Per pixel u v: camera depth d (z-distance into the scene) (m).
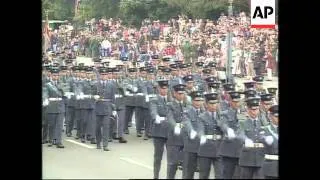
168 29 89.44
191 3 89.81
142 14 92.88
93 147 52.62
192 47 84.38
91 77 57.34
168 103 40.56
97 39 93.44
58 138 52.41
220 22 85.12
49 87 52.69
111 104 55.28
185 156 35.44
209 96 36.28
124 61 81.81
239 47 81.75
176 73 61.19
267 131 34.94
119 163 44.91
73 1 98.31
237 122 36.66
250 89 47.91
